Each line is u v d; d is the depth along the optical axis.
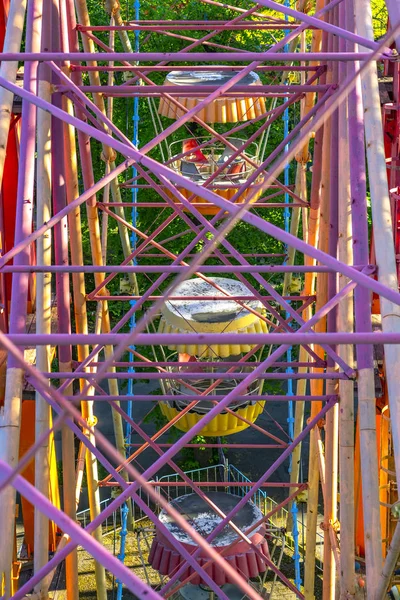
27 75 8.05
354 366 11.29
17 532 16.61
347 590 7.76
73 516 9.83
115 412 15.30
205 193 5.32
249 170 15.87
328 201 9.80
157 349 19.53
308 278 12.79
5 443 6.33
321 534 16.88
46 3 8.51
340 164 8.39
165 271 7.95
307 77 16.38
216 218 9.70
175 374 9.39
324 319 10.13
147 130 21.06
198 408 13.30
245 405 13.57
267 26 12.45
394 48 7.85
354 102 7.43
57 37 9.05
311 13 14.86
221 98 14.13
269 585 15.64
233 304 13.23
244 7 20.97
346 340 4.59
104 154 13.87
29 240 6.92
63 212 7.59
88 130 6.04
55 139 9.30
